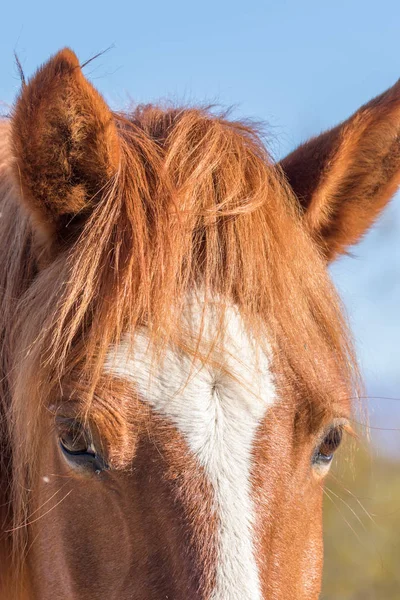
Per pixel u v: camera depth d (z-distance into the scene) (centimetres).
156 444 361
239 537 344
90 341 373
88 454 374
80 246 394
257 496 356
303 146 468
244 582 335
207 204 401
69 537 382
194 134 427
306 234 437
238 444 361
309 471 391
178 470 356
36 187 397
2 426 445
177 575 344
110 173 400
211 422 362
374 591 988
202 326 369
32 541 430
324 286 423
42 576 417
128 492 362
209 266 384
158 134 441
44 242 420
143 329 374
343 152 445
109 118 386
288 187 440
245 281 386
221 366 368
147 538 356
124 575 361
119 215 394
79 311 379
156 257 380
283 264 399
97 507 373
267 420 371
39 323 397
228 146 423
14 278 440
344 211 471
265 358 380
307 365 389
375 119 446
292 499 375
